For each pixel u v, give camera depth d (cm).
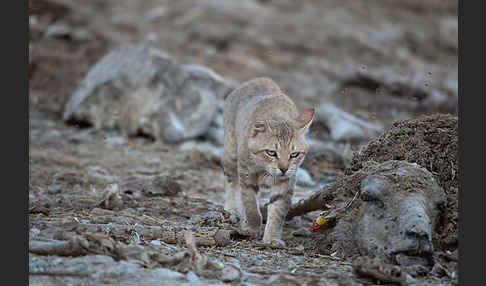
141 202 1088
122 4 3108
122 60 1873
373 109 2161
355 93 2405
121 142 1716
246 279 671
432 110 2127
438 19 3497
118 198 1034
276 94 1045
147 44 1877
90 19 2745
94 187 1220
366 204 793
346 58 2831
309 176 1356
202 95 1752
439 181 855
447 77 2667
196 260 693
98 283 620
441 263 743
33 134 1748
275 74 2552
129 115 1781
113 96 1795
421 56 3019
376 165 862
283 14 3300
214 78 1795
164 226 898
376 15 3459
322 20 3259
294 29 3081
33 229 779
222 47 2775
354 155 953
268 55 2745
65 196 1100
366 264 682
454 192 830
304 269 735
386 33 3200
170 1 3231
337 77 2586
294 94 2323
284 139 913
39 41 2420
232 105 1123
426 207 771
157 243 782
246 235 895
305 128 953
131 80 1778
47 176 1294
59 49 2391
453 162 864
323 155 1477
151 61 1784
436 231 788
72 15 2722
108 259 679
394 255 730
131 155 1584
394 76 2564
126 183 1234
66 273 638
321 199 948
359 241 779
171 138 1734
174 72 1764
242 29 2983
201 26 2906
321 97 2314
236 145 1095
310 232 958
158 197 1150
